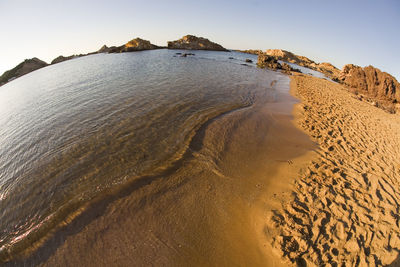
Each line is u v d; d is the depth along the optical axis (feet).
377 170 25.80
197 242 15.92
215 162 25.31
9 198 21.01
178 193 20.35
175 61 119.03
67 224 17.17
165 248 15.35
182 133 31.68
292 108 47.57
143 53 177.78
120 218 17.54
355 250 15.06
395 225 17.47
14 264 14.74
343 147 31.09
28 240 16.22
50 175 23.52
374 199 20.43
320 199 19.90
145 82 62.44
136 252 15.02
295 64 215.10
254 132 33.58
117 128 33.45
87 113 39.99
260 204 19.49
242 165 25.18
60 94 57.16
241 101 49.14
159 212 18.20
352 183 22.59
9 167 26.50
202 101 46.34
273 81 81.51
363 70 98.17
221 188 21.30
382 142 34.73
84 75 84.53
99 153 26.99
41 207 19.40
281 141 31.73
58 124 36.50
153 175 22.71
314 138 33.47
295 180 22.88
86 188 21.04
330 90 75.46
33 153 28.60
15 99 64.08
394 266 14.16
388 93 84.17
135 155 26.37
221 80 71.26
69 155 26.94
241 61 153.28
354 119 44.19
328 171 24.56
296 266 14.06
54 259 14.82
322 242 15.56
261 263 14.61
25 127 38.17
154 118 36.73
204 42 252.42
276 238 16.02
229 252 15.31
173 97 47.93
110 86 59.26
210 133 31.83
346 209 18.79
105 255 14.85
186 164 24.73
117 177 22.43
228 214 18.38
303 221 17.35
